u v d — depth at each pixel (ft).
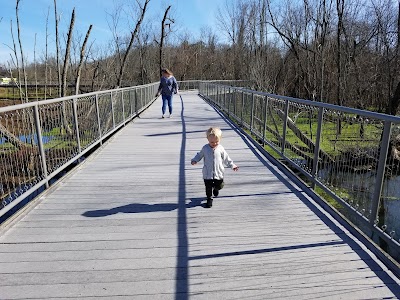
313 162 12.80
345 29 61.21
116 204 11.35
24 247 8.45
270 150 20.98
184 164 16.69
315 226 9.70
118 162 17.04
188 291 6.76
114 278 7.19
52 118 13.56
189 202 11.57
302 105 14.26
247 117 25.93
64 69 46.24
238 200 11.76
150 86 50.72
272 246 8.53
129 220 10.09
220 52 152.25
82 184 13.50
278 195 12.30
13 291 6.74
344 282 7.02
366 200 9.21
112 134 25.40
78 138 16.35
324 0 56.75
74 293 6.69
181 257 8.02
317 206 11.23
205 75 147.95
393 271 7.39
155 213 10.62
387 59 51.90
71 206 11.16
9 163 10.82
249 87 81.66
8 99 71.36
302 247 8.48
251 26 90.43
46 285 6.93
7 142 10.69
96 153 18.94
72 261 7.83
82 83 84.43
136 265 7.68
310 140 13.37
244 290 6.79
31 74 71.77
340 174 10.71
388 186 8.35
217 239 8.91
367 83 61.21
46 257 7.99
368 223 8.99
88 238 8.94
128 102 31.58
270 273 7.36
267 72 78.84
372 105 63.31
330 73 68.13
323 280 7.09
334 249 8.37
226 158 11.20
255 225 9.77
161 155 18.61
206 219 10.18
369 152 9.08
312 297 6.56
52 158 13.42
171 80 33.63
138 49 108.17
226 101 37.55
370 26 59.41
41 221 9.97
